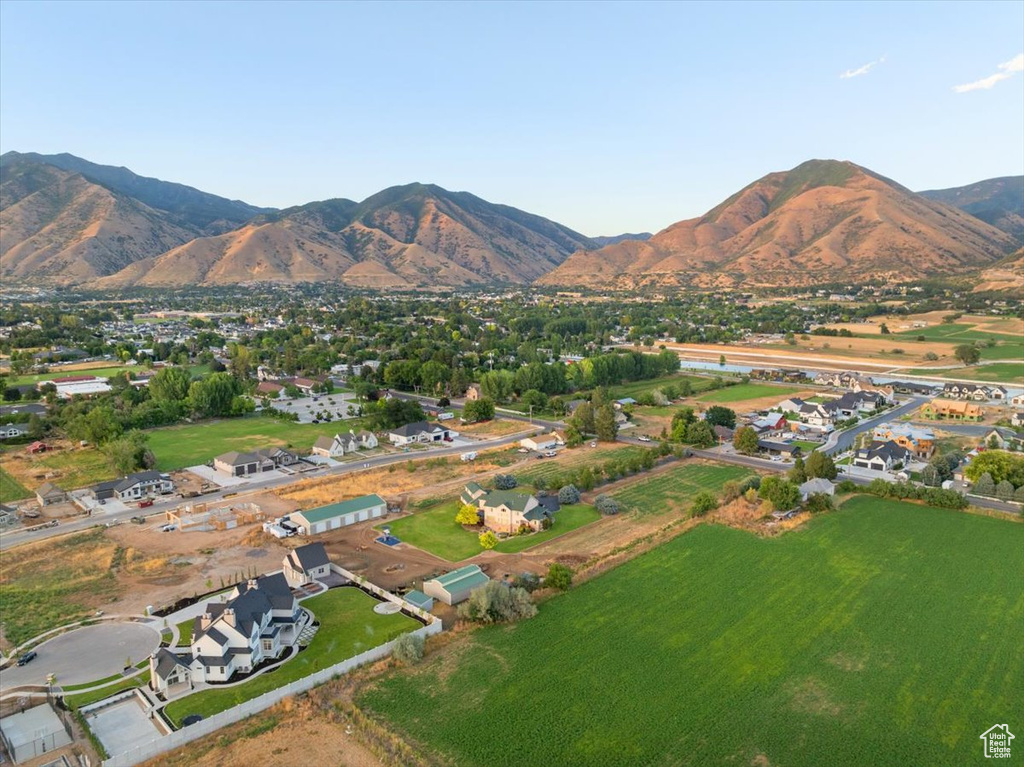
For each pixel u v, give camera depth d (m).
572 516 116.25
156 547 103.31
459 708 63.16
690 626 77.38
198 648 69.94
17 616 82.00
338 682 67.56
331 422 190.88
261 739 59.41
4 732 60.94
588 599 84.44
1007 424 179.88
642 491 129.50
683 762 55.69
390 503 123.06
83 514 118.12
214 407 194.50
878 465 140.25
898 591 85.00
